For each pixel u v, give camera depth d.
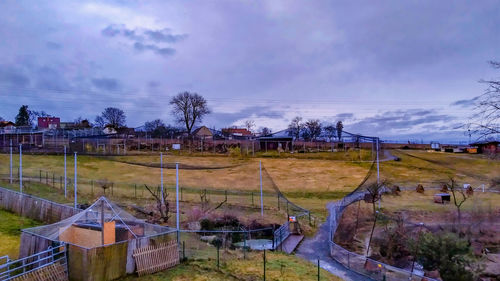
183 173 46.16
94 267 13.30
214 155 60.47
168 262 15.90
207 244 20.09
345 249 20.41
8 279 11.85
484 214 23.73
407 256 18.84
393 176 39.44
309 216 27.94
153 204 29.34
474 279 15.29
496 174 26.72
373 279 16.55
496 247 19.52
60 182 34.81
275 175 46.84
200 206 28.92
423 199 32.47
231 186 40.34
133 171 46.38
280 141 69.00
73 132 68.12
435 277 16.06
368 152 59.28
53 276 12.97
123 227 16.97
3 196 25.00
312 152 64.31
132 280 14.28
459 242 16.36
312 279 15.63
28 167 45.75
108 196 31.70
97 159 53.31
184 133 84.75
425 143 56.62
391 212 27.42
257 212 29.61
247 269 16.17
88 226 16.20
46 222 21.41
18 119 110.00
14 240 18.06
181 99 91.88
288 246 21.72
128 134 71.12
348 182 43.78
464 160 29.58
